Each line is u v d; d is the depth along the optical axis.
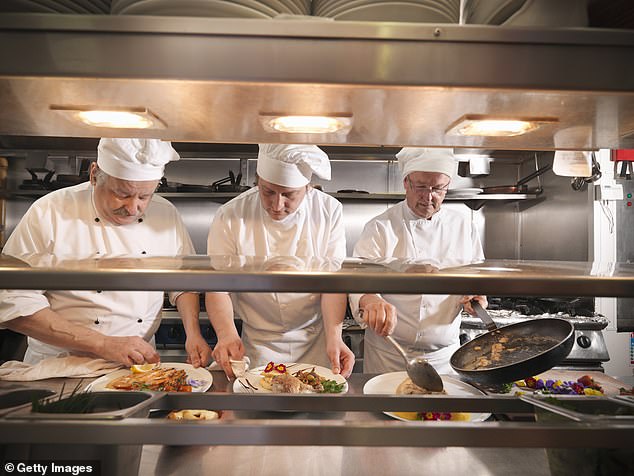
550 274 0.67
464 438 0.64
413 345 2.05
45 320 1.44
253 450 0.89
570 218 3.11
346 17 0.70
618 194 2.86
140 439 0.63
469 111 0.78
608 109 0.75
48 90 0.70
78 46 0.60
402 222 2.23
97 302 1.66
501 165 3.66
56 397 0.75
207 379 1.28
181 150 3.39
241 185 3.48
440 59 0.62
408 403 0.86
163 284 0.64
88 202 1.76
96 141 3.24
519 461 0.87
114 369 1.35
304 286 0.64
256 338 1.91
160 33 0.60
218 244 1.94
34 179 3.19
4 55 0.60
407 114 0.80
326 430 0.63
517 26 0.62
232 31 0.61
